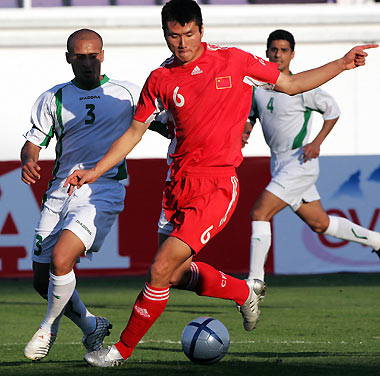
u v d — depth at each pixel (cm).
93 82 2044
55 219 2045
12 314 3188
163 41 6519
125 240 4581
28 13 6606
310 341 2348
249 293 2105
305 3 6694
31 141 2066
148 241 4581
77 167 2044
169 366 1828
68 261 1866
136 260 4584
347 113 6462
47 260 2056
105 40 6475
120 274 4581
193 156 1800
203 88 1758
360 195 4578
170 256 1745
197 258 4569
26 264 4550
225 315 3089
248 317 2153
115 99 2052
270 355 2042
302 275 4597
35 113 2066
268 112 3052
